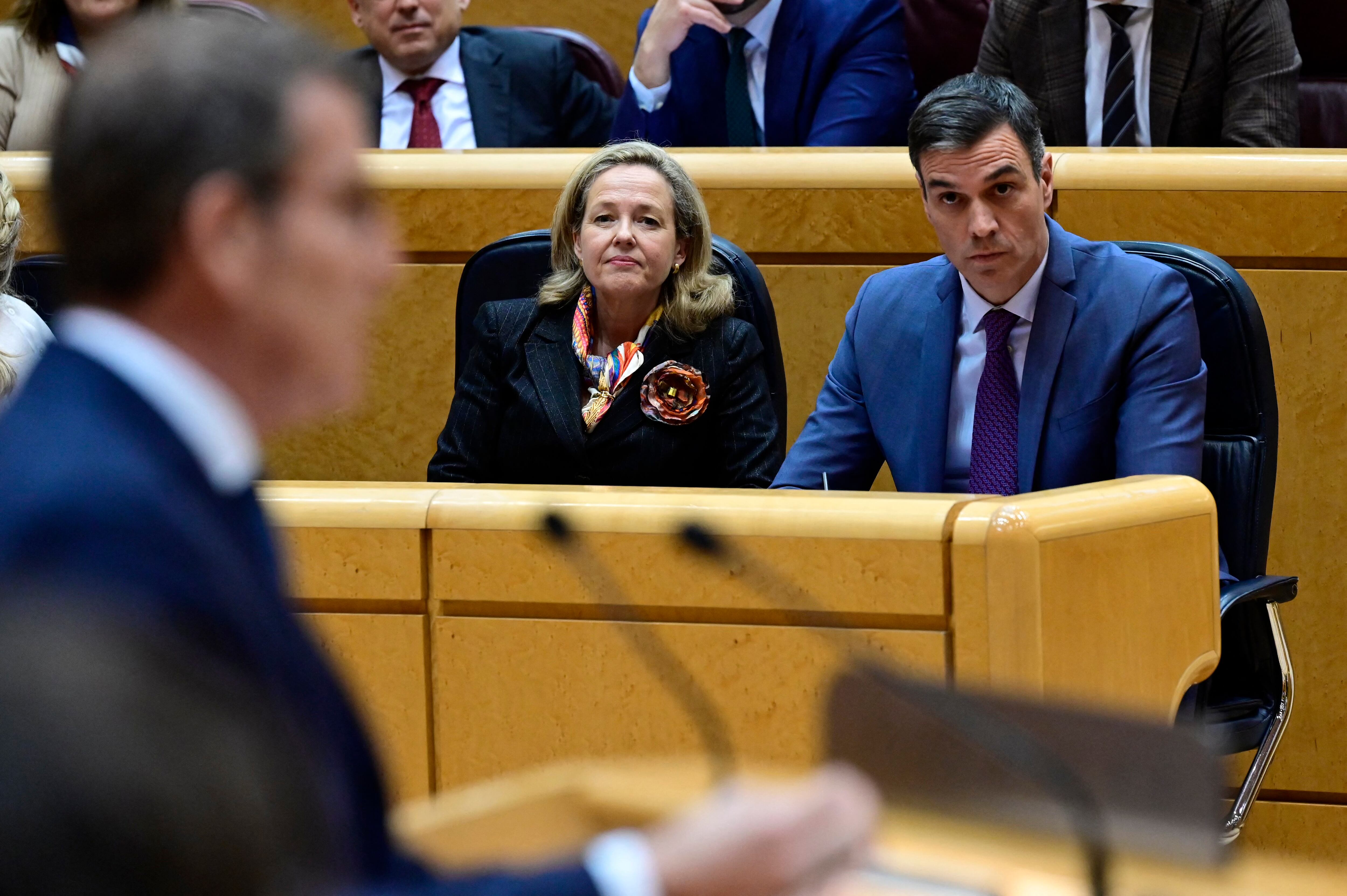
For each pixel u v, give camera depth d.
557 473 8.16
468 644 5.79
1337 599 8.66
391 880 2.58
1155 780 2.96
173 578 2.01
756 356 8.19
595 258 8.00
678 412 8.00
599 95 12.12
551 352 8.23
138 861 1.71
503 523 5.70
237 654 2.05
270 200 2.35
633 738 5.64
